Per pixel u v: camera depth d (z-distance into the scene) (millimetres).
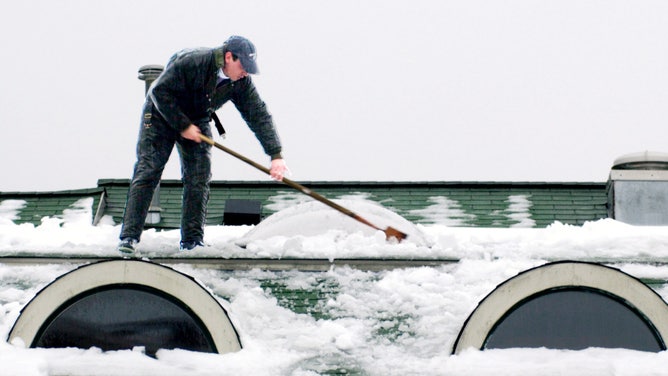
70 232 16047
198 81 14852
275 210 22469
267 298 14867
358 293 14938
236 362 14156
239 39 14859
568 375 14016
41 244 15508
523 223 21984
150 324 14438
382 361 14289
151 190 15211
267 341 14477
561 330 14336
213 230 17484
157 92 14789
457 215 22125
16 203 22547
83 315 14484
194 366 14148
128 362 14211
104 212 22328
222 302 14594
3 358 14164
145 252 15156
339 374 14211
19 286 15062
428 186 22828
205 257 15102
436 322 14602
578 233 15914
